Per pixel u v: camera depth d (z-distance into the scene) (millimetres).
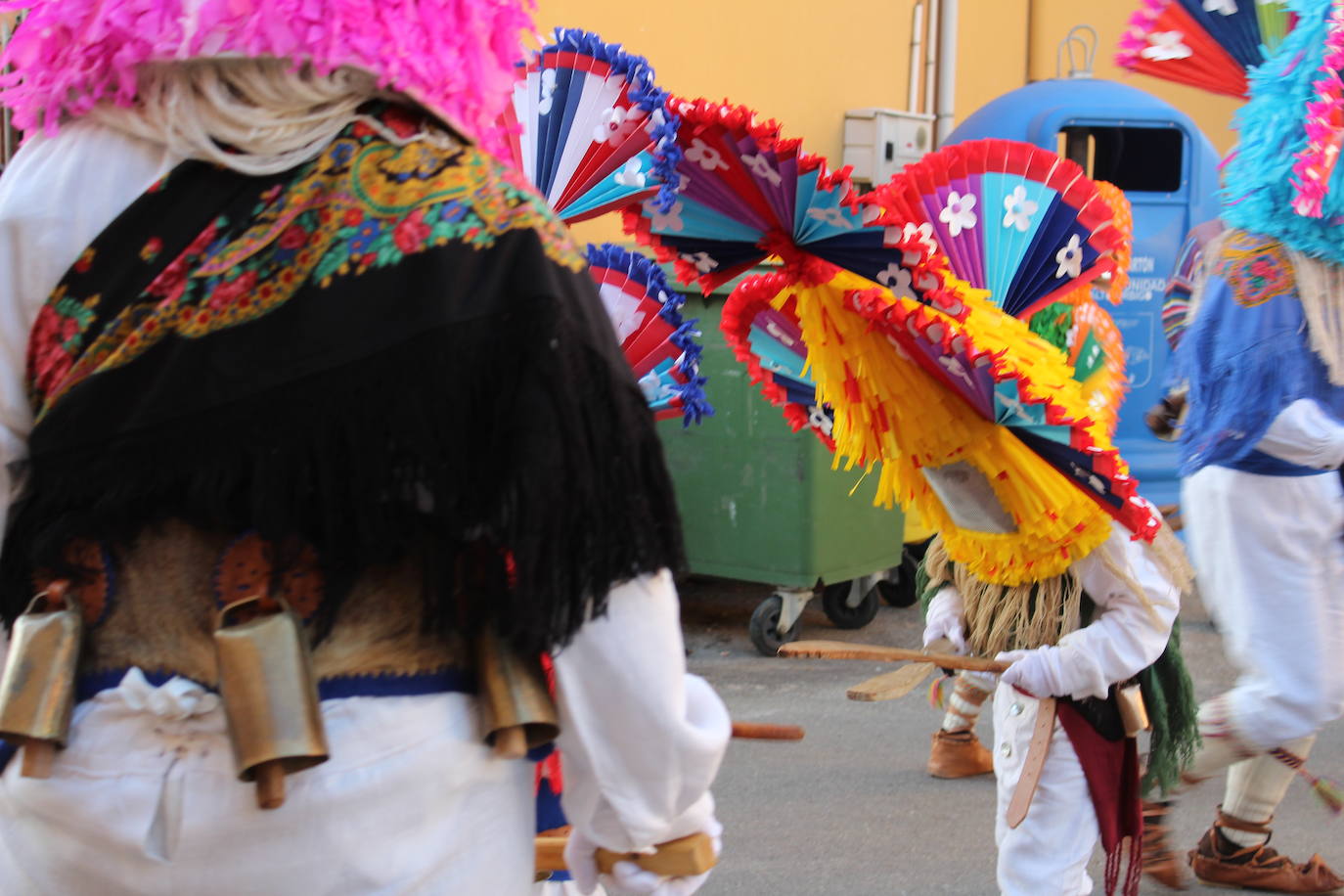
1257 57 5297
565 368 1648
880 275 3482
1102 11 14148
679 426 8336
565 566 1648
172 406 1685
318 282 1690
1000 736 4129
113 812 1712
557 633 1671
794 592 8234
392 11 1747
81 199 1795
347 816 1708
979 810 5941
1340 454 4754
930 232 3646
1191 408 4949
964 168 3871
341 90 1761
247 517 1700
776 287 3816
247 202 1749
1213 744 4914
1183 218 10953
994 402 3559
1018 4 14234
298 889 1712
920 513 4074
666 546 1729
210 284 1711
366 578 1729
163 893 1731
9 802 1833
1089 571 3848
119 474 1699
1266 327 4781
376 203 1719
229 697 1668
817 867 5348
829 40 11750
